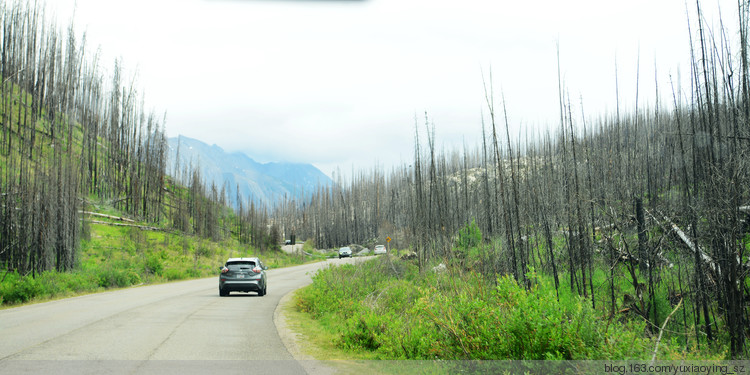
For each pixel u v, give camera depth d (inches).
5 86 2240.4
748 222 442.9
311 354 372.5
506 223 831.7
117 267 1397.6
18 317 563.5
